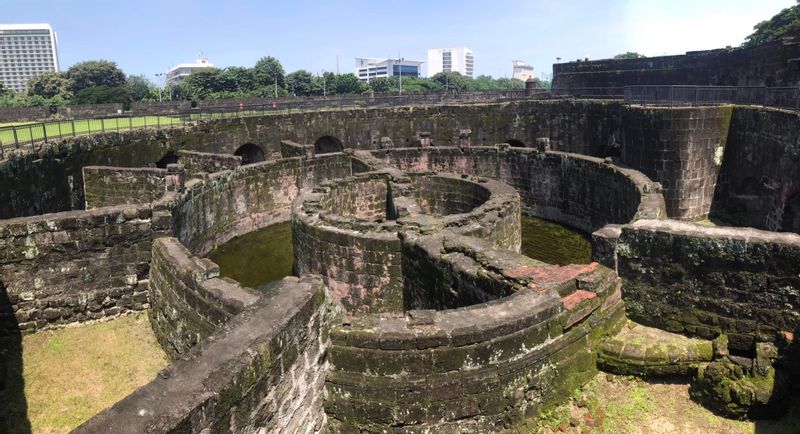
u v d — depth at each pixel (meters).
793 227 23.53
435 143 45.72
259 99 58.12
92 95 85.00
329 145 48.06
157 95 92.06
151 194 28.09
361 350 9.57
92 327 16.50
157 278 15.66
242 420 7.46
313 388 9.34
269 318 8.55
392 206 25.64
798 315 10.76
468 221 18.44
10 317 15.90
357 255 17.36
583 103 39.28
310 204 21.19
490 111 44.19
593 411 10.43
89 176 28.55
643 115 30.64
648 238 11.98
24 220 15.87
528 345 9.89
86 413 12.51
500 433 9.86
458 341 9.41
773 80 31.69
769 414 10.07
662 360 10.81
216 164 31.52
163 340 15.16
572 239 26.58
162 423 6.28
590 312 10.98
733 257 11.20
